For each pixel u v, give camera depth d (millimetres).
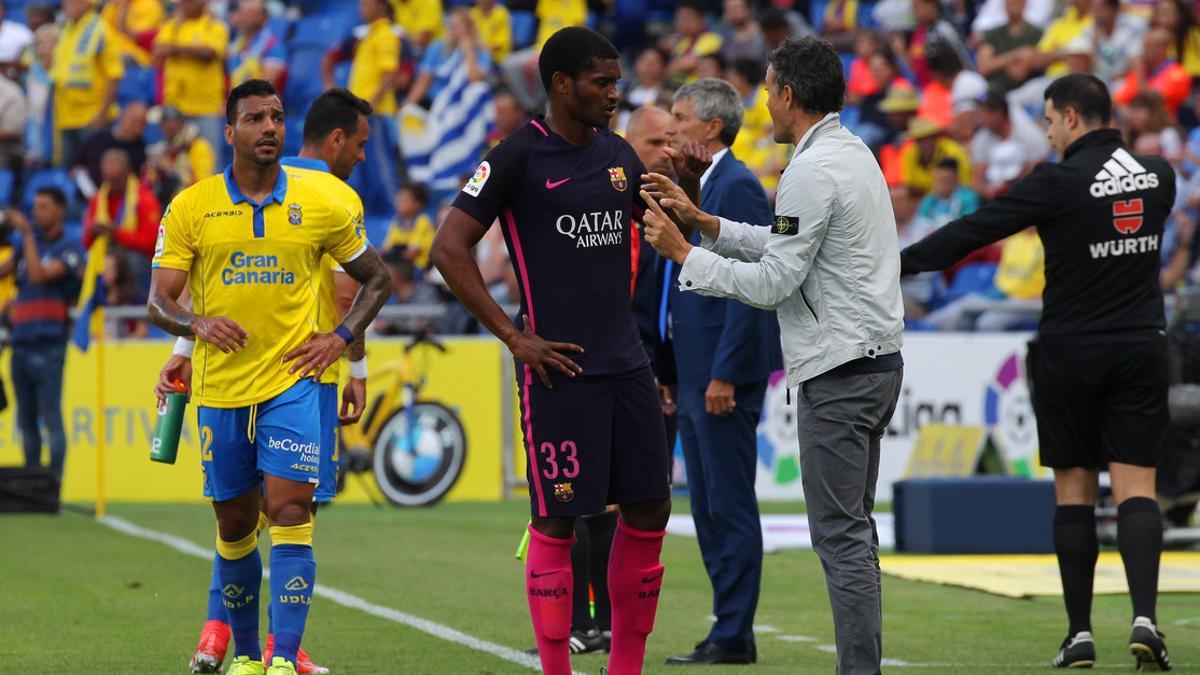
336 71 67375
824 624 27734
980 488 37594
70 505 45156
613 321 18375
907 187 56844
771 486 50719
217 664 22000
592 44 18016
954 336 51125
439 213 56031
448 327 51438
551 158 18203
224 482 20266
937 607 29547
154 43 67750
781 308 19172
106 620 27141
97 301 44906
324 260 22438
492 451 50375
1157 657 22359
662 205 18672
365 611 28594
